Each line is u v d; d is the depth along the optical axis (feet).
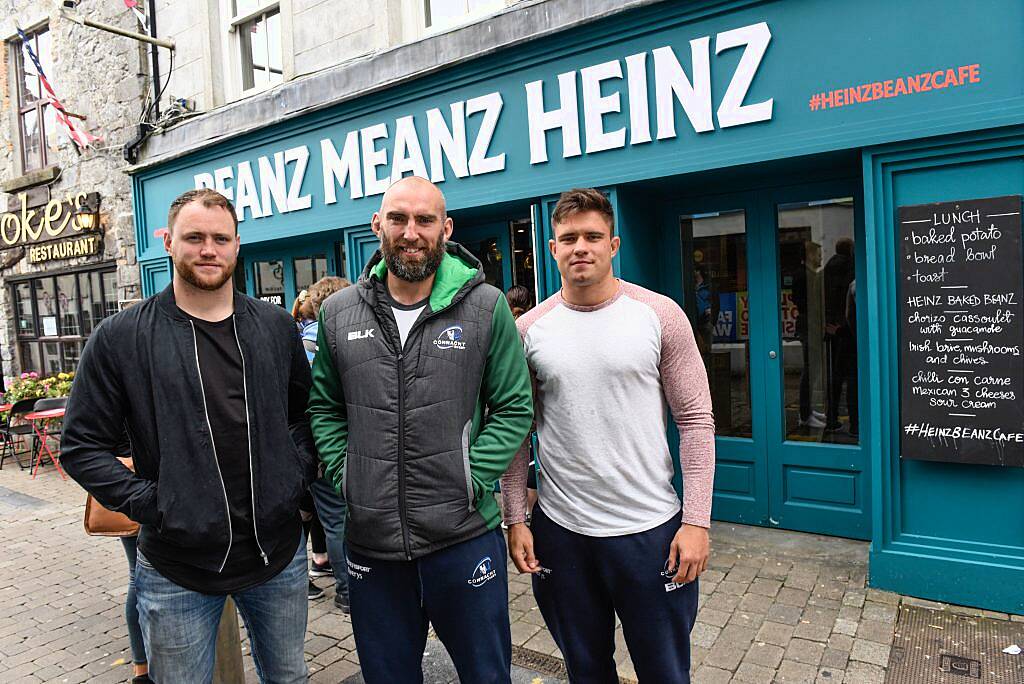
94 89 26.81
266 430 6.65
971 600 10.69
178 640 6.56
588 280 6.48
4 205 32.50
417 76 15.89
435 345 6.48
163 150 22.97
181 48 22.81
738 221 14.44
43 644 11.44
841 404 13.62
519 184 14.85
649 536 6.56
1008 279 10.05
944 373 10.59
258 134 19.72
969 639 9.83
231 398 6.49
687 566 6.43
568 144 13.99
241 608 7.16
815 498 13.85
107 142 26.55
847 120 11.16
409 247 6.38
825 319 13.69
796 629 10.36
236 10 21.68
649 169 13.10
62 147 28.71
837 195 13.23
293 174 19.12
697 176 13.15
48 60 29.45
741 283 14.51
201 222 6.22
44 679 10.30
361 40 17.80
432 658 10.11
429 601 6.57
